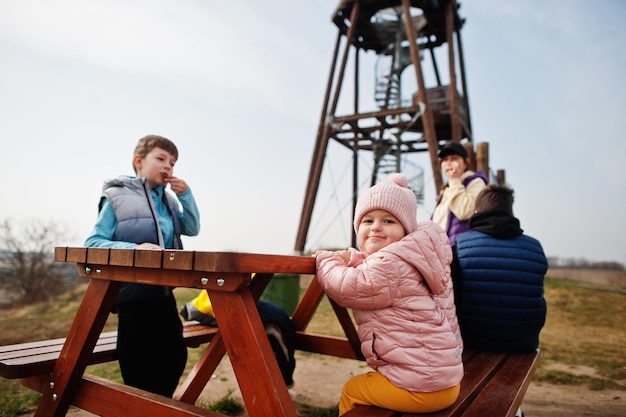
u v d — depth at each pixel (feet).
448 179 12.13
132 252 5.37
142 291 7.06
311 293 9.70
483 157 21.09
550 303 29.30
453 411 5.17
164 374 7.34
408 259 5.15
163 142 8.16
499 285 7.84
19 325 21.17
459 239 8.45
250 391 4.50
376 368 5.41
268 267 4.85
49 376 6.58
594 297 31.14
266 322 8.60
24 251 37.09
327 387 11.82
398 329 5.11
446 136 44.06
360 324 5.45
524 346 8.18
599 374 13.50
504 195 8.80
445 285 5.43
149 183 8.11
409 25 37.22
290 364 8.77
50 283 37.42
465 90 41.83
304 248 39.34
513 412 5.49
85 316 6.21
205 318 9.74
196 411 5.09
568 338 19.39
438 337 5.11
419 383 4.97
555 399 11.13
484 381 6.55
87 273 6.25
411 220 5.77
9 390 10.98
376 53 48.19
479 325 8.05
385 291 5.04
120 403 5.79
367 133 41.63
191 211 8.52
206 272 4.88
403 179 6.13
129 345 7.10
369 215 5.86
